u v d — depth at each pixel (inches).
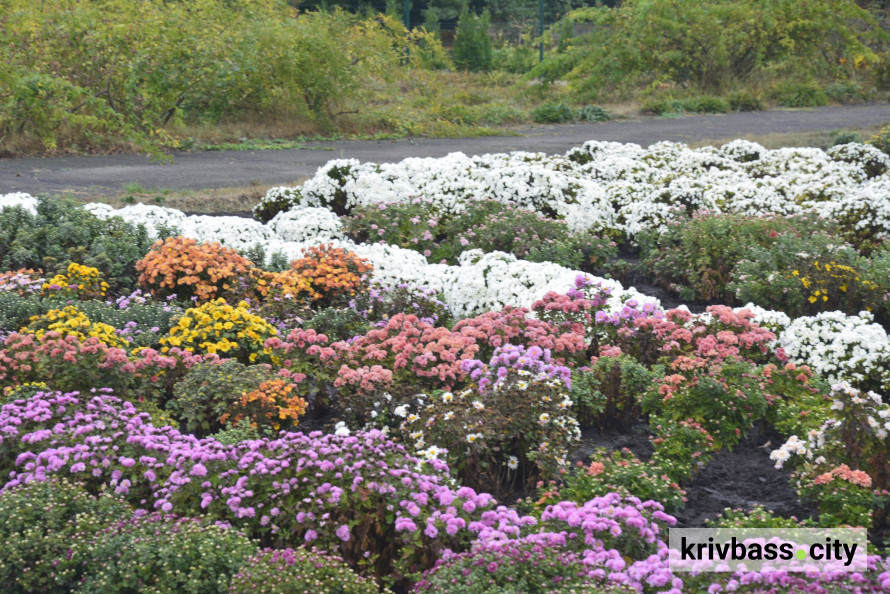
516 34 2081.7
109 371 234.2
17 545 157.6
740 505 208.2
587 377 248.5
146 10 792.9
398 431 225.6
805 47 1282.0
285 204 482.0
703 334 279.1
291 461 183.5
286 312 304.0
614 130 924.6
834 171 555.2
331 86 875.4
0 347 254.1
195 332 264.4
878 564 156.1
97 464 185.9
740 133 864.3
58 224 355.9
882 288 347.3
